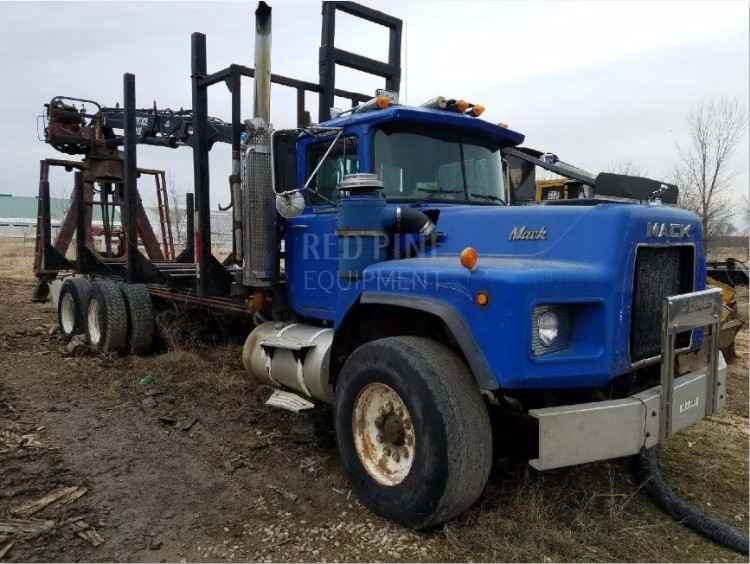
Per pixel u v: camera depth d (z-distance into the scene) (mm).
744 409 5449
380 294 3490
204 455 4094
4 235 51594
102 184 9898
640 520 3305
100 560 2844
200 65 5520
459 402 2920
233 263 6086
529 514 3182
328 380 4141
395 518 3156
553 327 2965
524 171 5312
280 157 4641
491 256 3473
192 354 6555
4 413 4832
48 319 9570
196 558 2887
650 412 3023
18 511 3260
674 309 3100
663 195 3951
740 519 3400
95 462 3941
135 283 7250
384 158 4129
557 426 2822
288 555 2924
